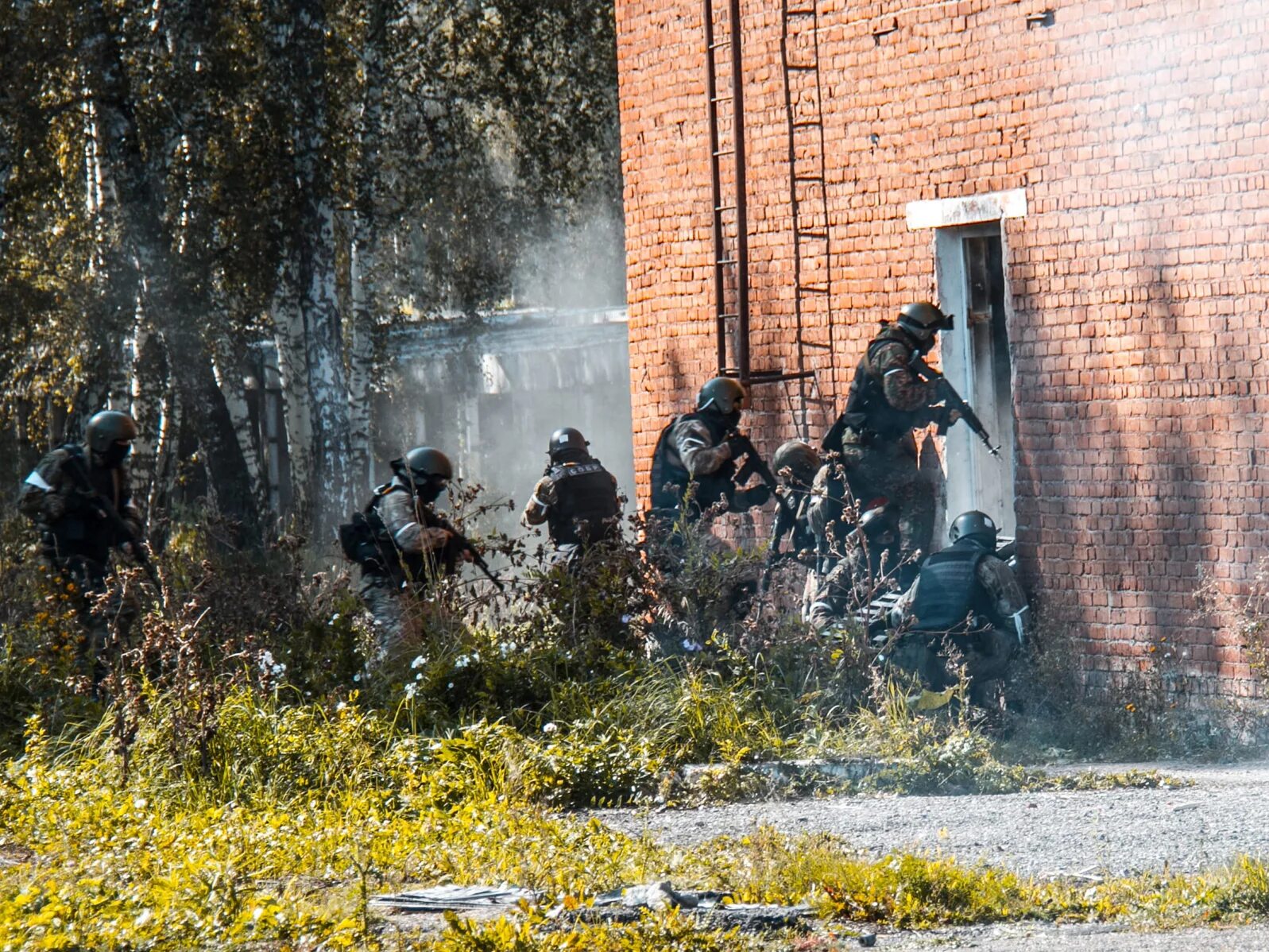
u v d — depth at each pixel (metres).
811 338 37.59
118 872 17.16
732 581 30.52
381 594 31.72
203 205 54.91
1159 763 26.58
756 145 38.50
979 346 35.41
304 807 21.50
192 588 30.70
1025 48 32.59
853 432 33.53
